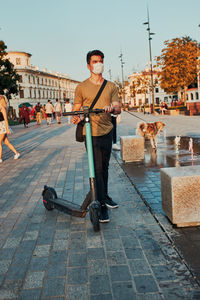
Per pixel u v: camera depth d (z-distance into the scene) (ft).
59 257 8.72
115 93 11.19
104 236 9.96
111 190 15.14
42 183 17.49
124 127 52.65
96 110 9.84
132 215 11.71
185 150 25.82
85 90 10.85
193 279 7.25
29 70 222.89
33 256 8.89
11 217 12.35
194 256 8.28
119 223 10.99
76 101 11.03
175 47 136.77
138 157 21.91
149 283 7.20
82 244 9.48
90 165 10.26
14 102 216.74
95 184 10.36
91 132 10.80
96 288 7.12
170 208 10.31
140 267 7.91
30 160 25.49
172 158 22.57
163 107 105.81
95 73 10.64
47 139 41.39
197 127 46.09
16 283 7.52
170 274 7.52
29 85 227.20
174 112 95.71
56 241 9.82
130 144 21.75
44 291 7.13
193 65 133.80
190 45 135.44
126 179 17.12
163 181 10.96
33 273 7.94
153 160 22.16
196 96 154.81
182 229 10.11
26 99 222.07
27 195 15.33
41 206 13.53
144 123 26.78
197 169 10.77
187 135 36.58
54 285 7.34
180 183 9.91
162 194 11.26
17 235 10.51
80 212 10.86
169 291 6.85
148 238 9.62
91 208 10.21
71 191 15.38
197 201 10.05
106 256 8.61
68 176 18.75
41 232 10.64
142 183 16.08
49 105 73.97
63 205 11.64
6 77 122.62
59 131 53.93
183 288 6.93
